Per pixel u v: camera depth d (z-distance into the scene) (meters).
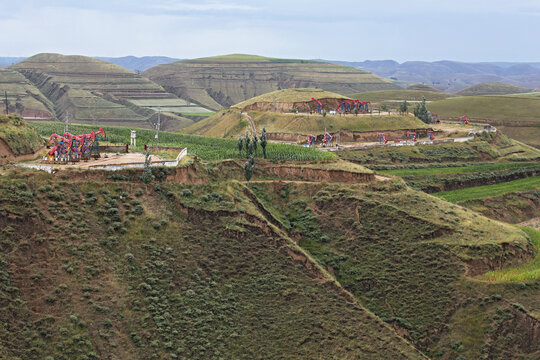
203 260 79.56
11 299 64.88
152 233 80.38
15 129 96.50
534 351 82.56
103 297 69.25
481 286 90.62
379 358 73.00
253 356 70.19
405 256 97.00
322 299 79.31
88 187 83.00
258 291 78.25
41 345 62.22
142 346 66.44
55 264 70.44
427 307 89.38
